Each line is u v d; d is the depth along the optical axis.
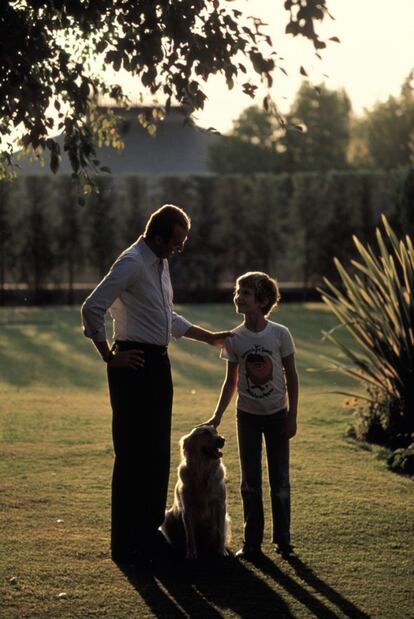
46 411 11.09
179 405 11.59
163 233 5.46
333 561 5.52
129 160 57.06
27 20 6.09
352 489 7.25
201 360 16.64
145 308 5.50
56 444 9.02
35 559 5.50
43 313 26.47
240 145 69.50
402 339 8.88
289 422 5.69
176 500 5.77
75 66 6.16
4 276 29.09
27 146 6.85
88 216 29.16
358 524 6.27
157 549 5.74
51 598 4.88
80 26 6.12
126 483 5.55
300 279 30.41
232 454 8.57
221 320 23.41
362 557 5.59
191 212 30.03
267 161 70.00
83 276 29.56
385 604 4.81
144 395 5.52
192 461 5.46
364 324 9.14
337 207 29.66
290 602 4.84
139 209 29.56
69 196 29.06
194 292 30.25
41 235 28.98
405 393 8.95
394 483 7.47
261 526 5.63
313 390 13.04
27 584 5.08
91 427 9.98
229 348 5.74
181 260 30.06
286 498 5.73
